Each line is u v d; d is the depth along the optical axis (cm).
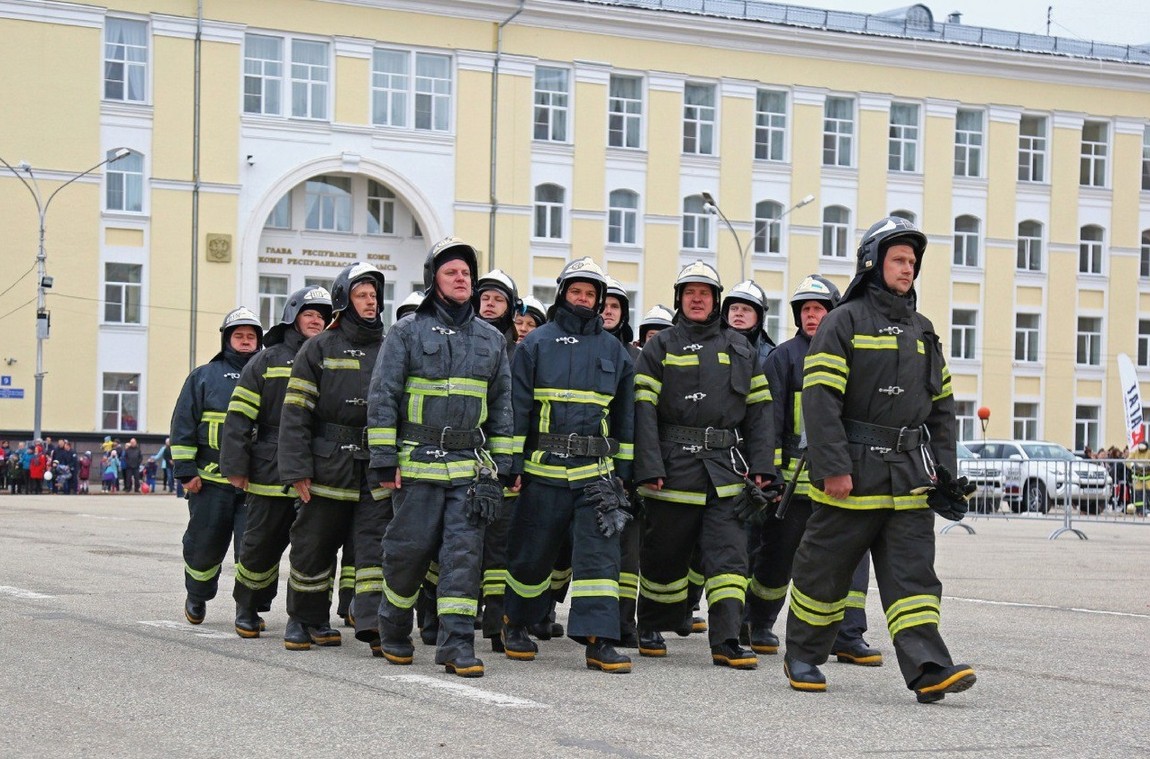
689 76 4850
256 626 1013
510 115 4669
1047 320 5266
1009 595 1352
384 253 4672
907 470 771
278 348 1018
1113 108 5328
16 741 642
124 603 1173
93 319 4281
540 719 700
